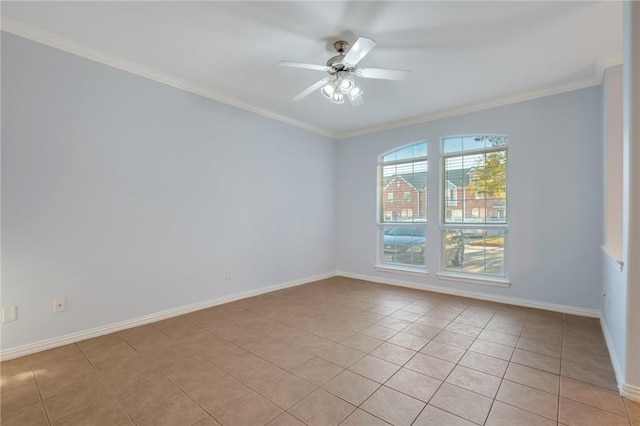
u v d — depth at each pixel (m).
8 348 2.38
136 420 1.71
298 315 3.40
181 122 3.43
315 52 2.79
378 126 4.98
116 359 2.39
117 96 2.95
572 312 3.41
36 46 2.50
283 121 4.59
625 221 1.94
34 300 2.50
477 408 1.79
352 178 5.34
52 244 2.59
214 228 3.75
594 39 2.54
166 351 2.53
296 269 4.80
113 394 1.94
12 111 2.40
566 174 3.45
